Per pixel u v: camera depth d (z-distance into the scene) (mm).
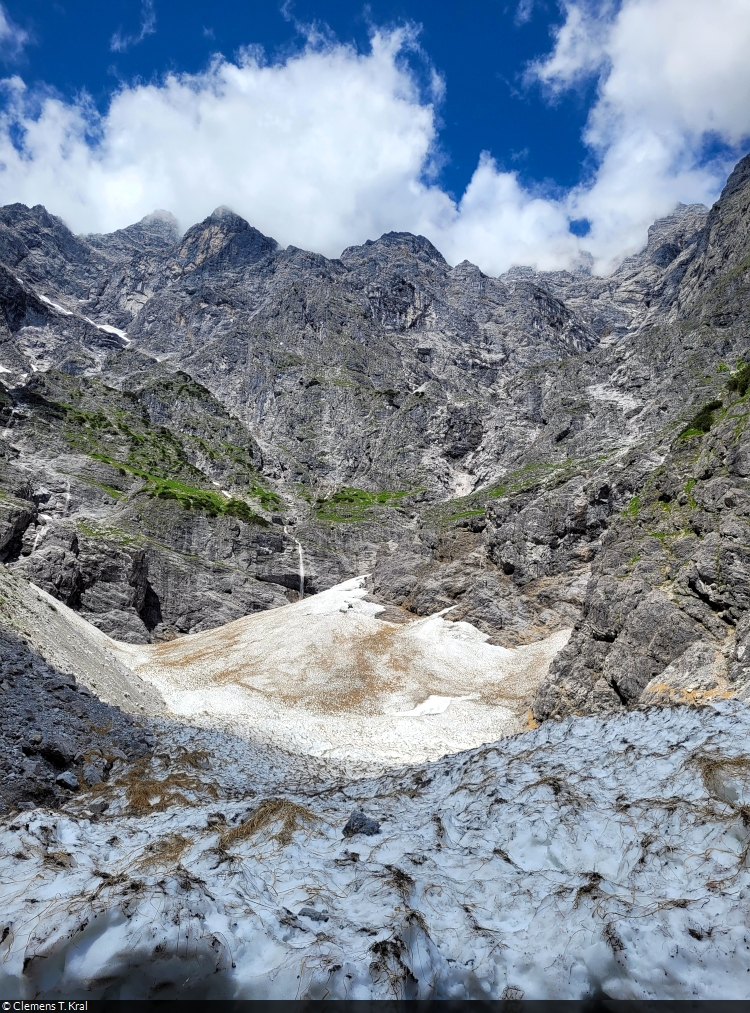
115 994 8195
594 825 12578
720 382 103438
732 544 35375
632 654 37812
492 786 15586
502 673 61375
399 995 8312
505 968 9125
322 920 10117
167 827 15227
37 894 10062
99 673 44031
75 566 75562
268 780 26094
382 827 14852
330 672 61250
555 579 72750
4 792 18562
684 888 10172
